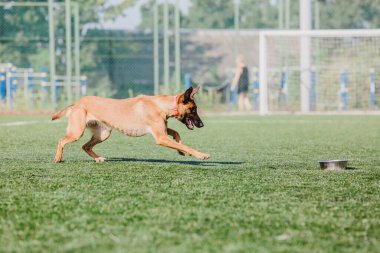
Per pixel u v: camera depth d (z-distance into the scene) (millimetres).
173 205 5840
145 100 8562
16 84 26391
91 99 8781
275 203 5977
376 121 20062
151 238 4664
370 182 7340
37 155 10164
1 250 4379
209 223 5133
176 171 8148
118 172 8000
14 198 6184
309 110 25391
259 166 8875
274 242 4578
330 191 6680
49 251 4340
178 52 27266
